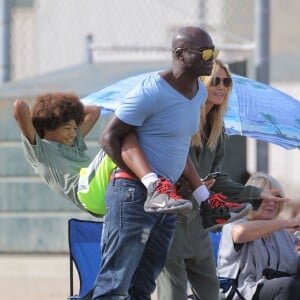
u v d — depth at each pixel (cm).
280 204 2136
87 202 1814
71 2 5391
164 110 1664
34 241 3347
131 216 1675
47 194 3341
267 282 2066
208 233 1995
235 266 2117
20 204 3353
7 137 3344
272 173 4475
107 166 1769
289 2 6438
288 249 2170
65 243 3341
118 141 1664
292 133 2119
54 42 5353
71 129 2138
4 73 3684
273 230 2078
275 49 6284
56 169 2081
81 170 1873
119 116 1656
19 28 5288
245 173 3158
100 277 1722
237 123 2117
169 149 1686
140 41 5409
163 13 5366
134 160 1644
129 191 1670
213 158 2002
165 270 1966
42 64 5331
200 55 1647
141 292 1786
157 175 1675
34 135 2080
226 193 1980
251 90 2233
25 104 2075
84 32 5384
